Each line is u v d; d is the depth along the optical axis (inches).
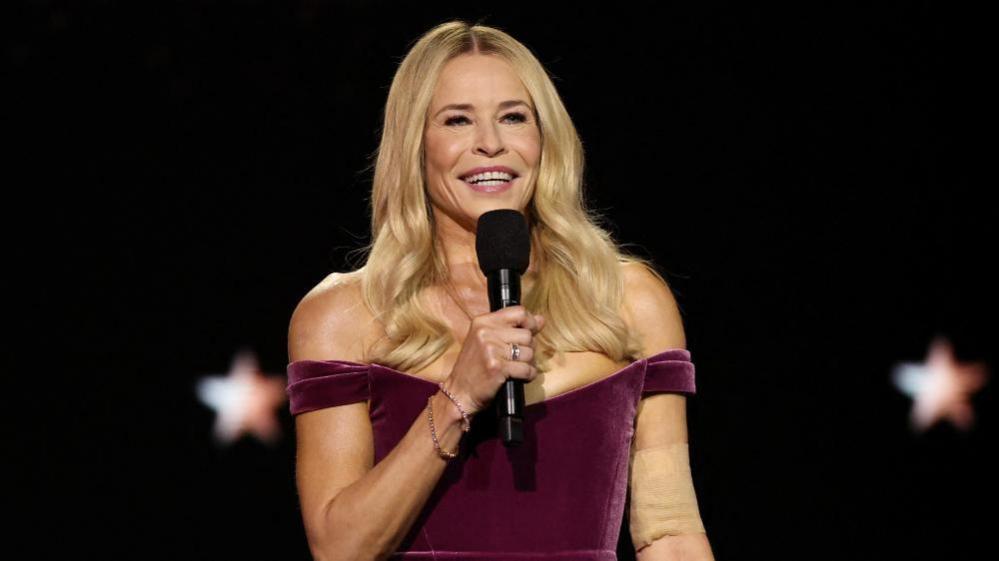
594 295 303.0
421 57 310.8
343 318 299.4
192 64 682.8
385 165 314.2
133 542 677.3
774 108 698.8
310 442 292.0
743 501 690.8
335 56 681.6
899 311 698.2
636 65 692.1
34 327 687.1
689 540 298.5
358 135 685.9
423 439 269.6
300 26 680.4
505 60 310.3
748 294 695.1
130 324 690.8
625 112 691.4
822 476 690.8
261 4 678.5
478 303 304.3
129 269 692.7
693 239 694.5
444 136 303.4
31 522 677.3
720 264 696.4
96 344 689.6
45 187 687.7
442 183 304.0
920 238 701.3
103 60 679.7
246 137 688.4
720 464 690.8
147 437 684.7
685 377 308.2
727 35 697.6
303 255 690.8
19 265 687.7
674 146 694.5
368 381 292.4
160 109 685.9
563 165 312.8
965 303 696.4
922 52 699.4
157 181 690.8
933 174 701.3
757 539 689.0
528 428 287.7
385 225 310.3
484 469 284.7
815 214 701.3
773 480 692.1
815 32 700.0
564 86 687.7
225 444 684.7
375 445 291.0
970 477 688.4
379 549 275.3
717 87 697.0
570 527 285.1
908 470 692.7
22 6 669.9
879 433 693.9
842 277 699.4
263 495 681.0
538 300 304.7
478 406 266.4
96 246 691.4
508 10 685.9
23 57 675.4
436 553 281.7
